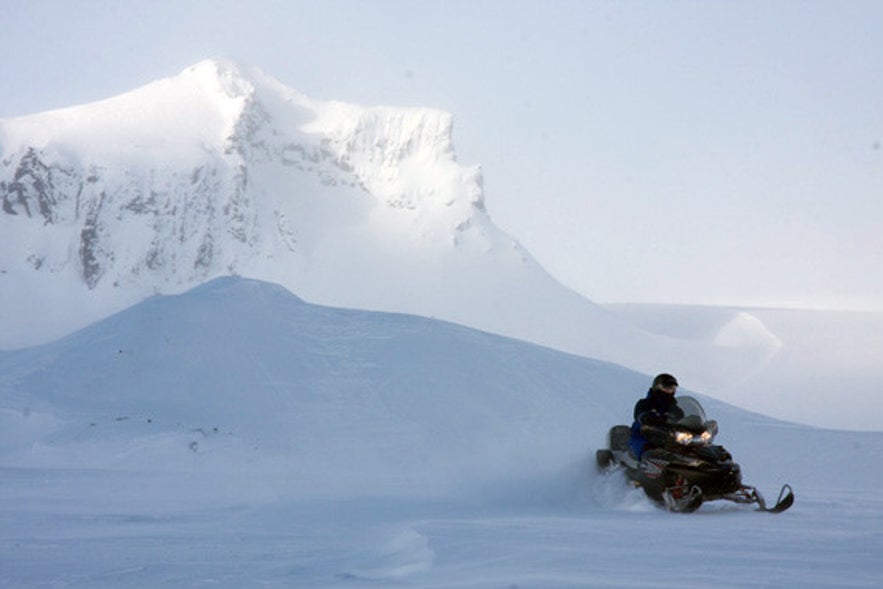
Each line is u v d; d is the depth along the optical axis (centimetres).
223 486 3588
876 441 7625
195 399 8494
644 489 2278
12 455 7169
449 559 1285
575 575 1112
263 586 1171
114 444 7288
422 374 9100
